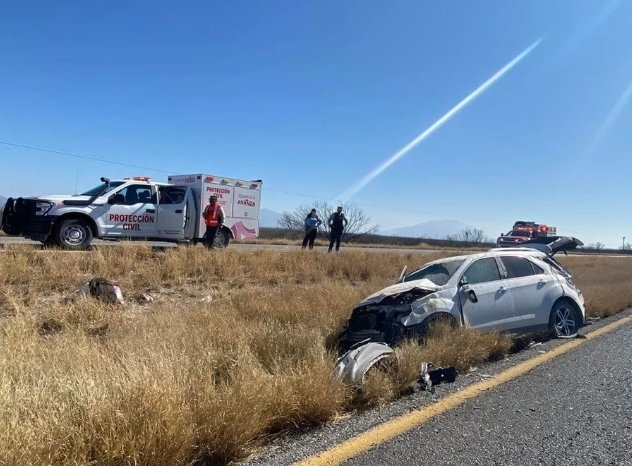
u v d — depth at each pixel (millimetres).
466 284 7387
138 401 3467
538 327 7840
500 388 5215
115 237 14117
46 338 5984
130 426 3309
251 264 13008
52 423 3221
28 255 10164
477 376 5691
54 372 4172
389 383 4988
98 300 7984
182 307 8250
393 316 6801
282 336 6098
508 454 3627
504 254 8148
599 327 8953
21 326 5660
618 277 18984
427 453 3631
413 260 18922
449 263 7891
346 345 6840
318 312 8055
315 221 20172
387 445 3773
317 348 5621
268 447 3830
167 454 3289
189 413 3645
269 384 4352
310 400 4270
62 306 7426
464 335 6434
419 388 5199
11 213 13078
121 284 9578
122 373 3924
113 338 5770
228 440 3576
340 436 3969
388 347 5602
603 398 4914
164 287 10203
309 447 3768
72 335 5680
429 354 5809
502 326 7449
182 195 15719
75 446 3125
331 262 15250
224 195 17406
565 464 3477
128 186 14555
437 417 4367
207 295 9891
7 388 3633
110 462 3127
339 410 4516
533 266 8305
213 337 5969
